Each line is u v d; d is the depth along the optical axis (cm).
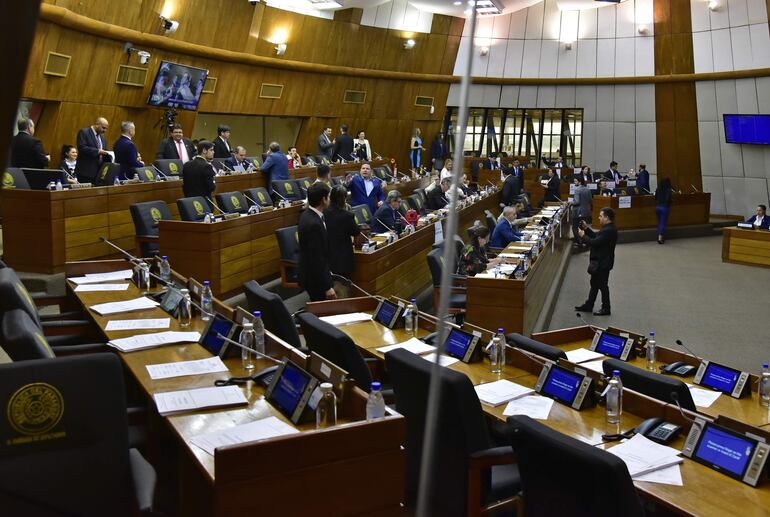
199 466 253
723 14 2030
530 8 2275
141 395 405
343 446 257
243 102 1681
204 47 1473
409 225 964
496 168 1998
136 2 1253
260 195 1012
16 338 269
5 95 52
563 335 536
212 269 737
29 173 760
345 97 2022
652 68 2167
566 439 252
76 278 582
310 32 1805
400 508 271
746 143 2023
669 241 1862
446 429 312
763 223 1491
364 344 482
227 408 315
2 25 50
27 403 233
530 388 399
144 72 1330
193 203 804
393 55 2111
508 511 326
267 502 245
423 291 1004
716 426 309
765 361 788
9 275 356
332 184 1239
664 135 2177
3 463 227
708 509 265
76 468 236
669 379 368
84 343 469
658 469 299
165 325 448
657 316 1001
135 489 241
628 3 2173
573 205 1677
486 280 683
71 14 1092
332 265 699
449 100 2294
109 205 799
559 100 2283
